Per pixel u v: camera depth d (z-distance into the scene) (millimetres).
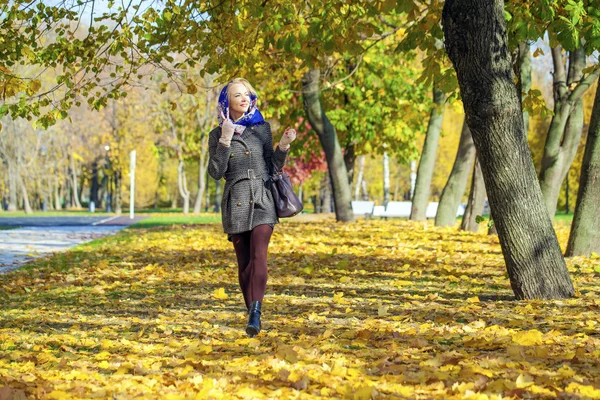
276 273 13320
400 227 23812
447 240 19500
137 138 65125
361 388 4828
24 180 73125
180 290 11812
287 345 6496
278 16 11531
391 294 10586
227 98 7484
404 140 32562
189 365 5945
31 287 12789
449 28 9344
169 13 11695
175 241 21641
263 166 7523
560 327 7461
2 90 10734
